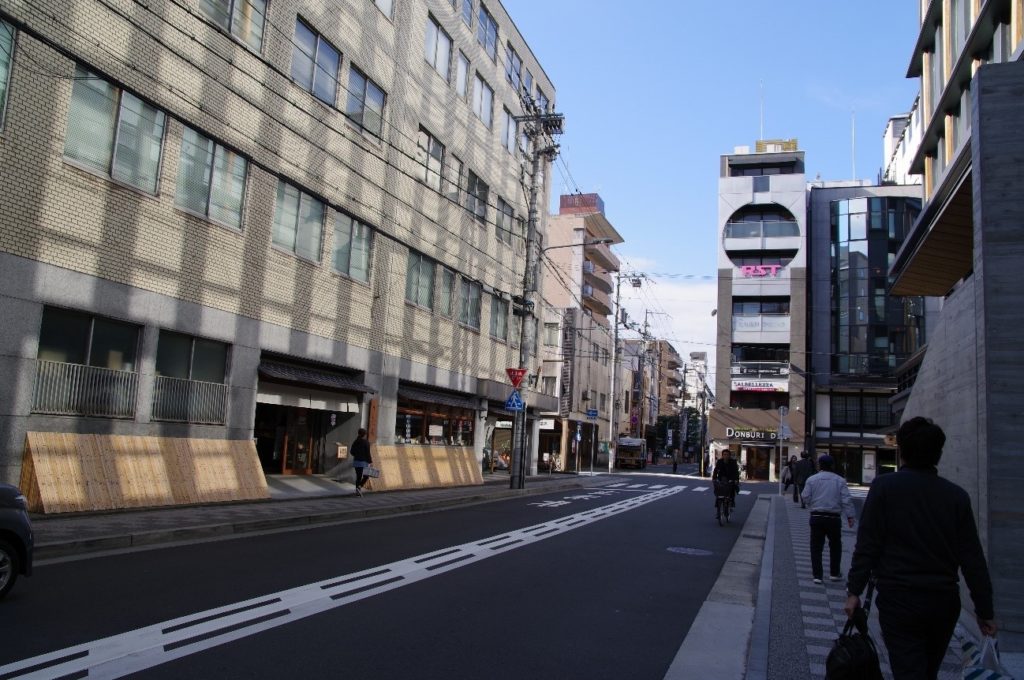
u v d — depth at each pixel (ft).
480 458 103.35
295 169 64.28
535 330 125.80
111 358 47.52
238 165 58.08
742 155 203.92
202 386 54.24
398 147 81.10
